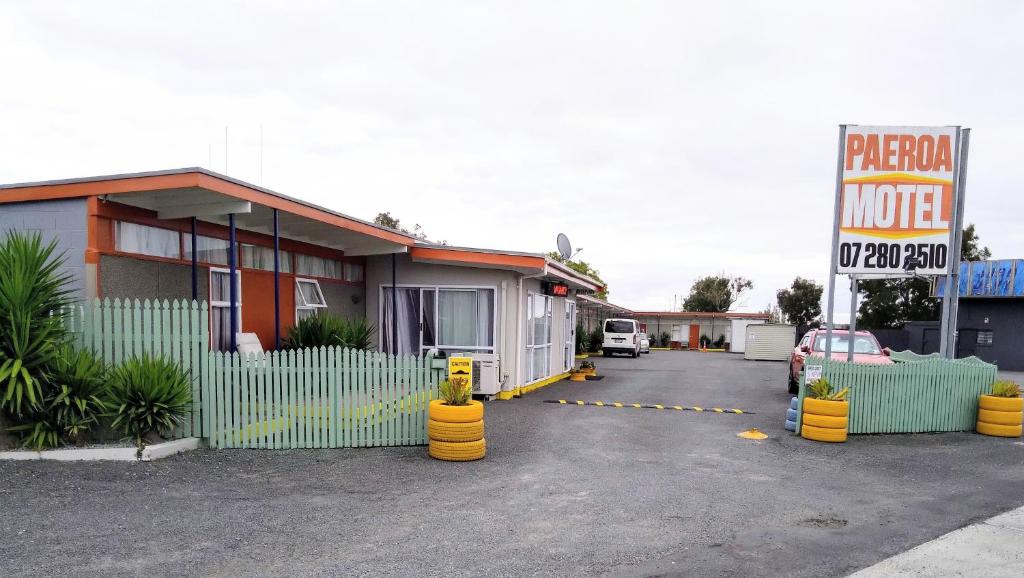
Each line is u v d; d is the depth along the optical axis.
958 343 28.58
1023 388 18.50
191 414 7.62
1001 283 26.33
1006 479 7.17
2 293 6.69
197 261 9.34
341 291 13.11
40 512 5.20
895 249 10.45
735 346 43.41
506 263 12.63
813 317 60.44
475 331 13.34
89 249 7.69
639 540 4.93
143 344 7.57
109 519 5.11
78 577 4.01
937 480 7.09
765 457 8.07
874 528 5.34
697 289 70.94
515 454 7.87
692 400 13.74
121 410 6.82
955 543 4.99
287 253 11.44
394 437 8.16
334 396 8.00
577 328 30.50
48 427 6.86
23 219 7.96
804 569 4.43
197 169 7.26
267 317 10.90
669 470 7.23
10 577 3.97
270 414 7.84
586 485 6.50
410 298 13.72
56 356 6.85
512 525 5.22
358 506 5.65
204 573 4.13
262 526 5.06
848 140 10.50
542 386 16.05
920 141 10.39
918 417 10.20
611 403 12.79
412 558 4.47
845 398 9.66
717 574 4.32
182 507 5.48
